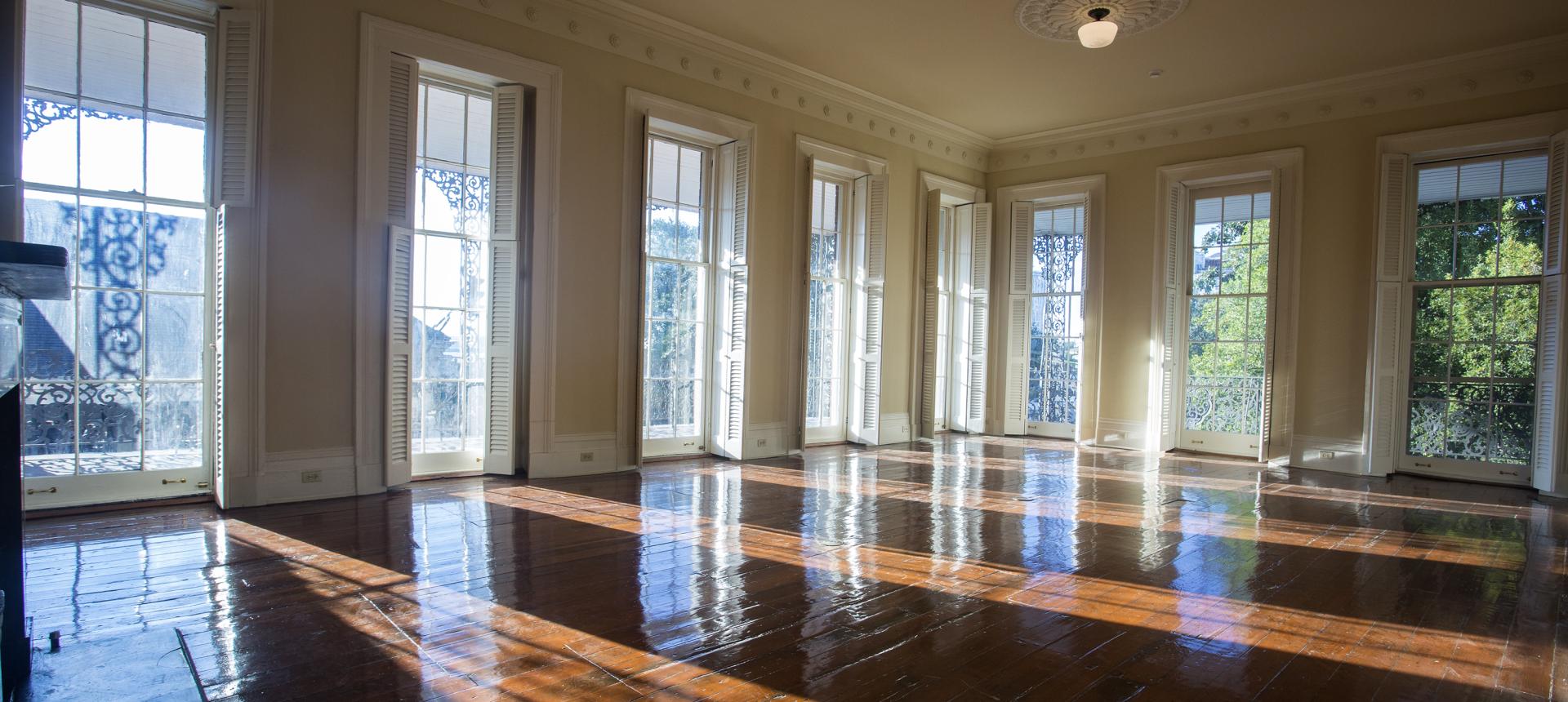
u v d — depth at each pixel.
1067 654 2.77
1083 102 8.18
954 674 2.57
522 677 2.46
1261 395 7.95
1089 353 8.89
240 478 4.62
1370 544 4.46
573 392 6.09
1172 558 4.07
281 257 4.74
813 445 8.20
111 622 2.81
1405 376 7.21
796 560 3.86
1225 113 8.05
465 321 5.77
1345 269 7.37
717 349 7.21
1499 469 6.74
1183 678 2.59
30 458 4.24
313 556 3.70
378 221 5.11
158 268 4.59
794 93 7.54
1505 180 6.77
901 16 6.16
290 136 4.76
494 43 5.61
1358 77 7.21
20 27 4.01
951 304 9.52
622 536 4.22
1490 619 3.22
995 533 4.52
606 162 6.23
